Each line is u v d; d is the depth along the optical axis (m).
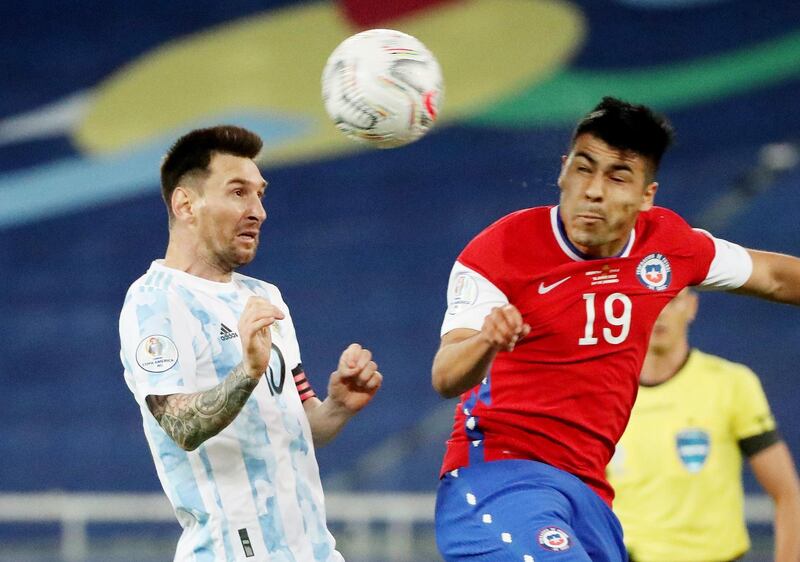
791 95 60.28
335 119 16.84
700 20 62.38
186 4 65.62
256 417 15.96
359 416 55.06
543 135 61.16
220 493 15.74
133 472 55.91
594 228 15.90
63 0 65.75
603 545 16.83
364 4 64.88
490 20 64.12
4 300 59.88
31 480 56.16
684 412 21.58
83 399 57.84
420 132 16.88
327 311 58.78
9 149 62.72
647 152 15.88
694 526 21.36
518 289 16.34
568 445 16.73
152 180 61.97
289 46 64.69
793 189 57.41
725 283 17.44
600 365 16.64
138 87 64.12
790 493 21.61
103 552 50.66
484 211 60.09
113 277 60.28
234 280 16.92
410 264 59.47
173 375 15.48
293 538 15.94
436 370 15.31
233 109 63.81
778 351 55.03
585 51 62.81
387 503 47.97
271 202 61.41
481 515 16.45
